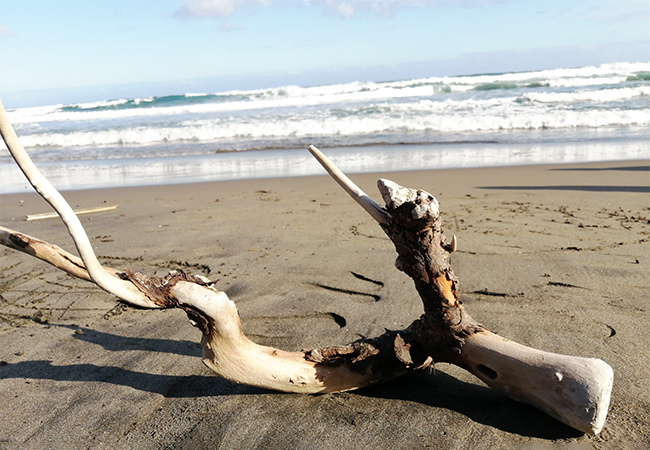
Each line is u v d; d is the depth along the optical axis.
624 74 26.09
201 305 2.08
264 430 2.09
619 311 3.10
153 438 2.09
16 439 2.12
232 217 6.04
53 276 4.20
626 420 2.05
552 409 2.00
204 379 2.54
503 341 2.15
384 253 4.44
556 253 4.23
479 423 2.09
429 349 2.28
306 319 3.25
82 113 25.75
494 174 8.22
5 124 1.81
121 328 3.21
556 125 14.09
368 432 2.05
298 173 9.34
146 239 5.21
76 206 7.11
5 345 3.01
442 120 14.74
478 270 3.94
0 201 7.81
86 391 2.48
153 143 15.05
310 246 4.75
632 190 6.52
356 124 15.15
